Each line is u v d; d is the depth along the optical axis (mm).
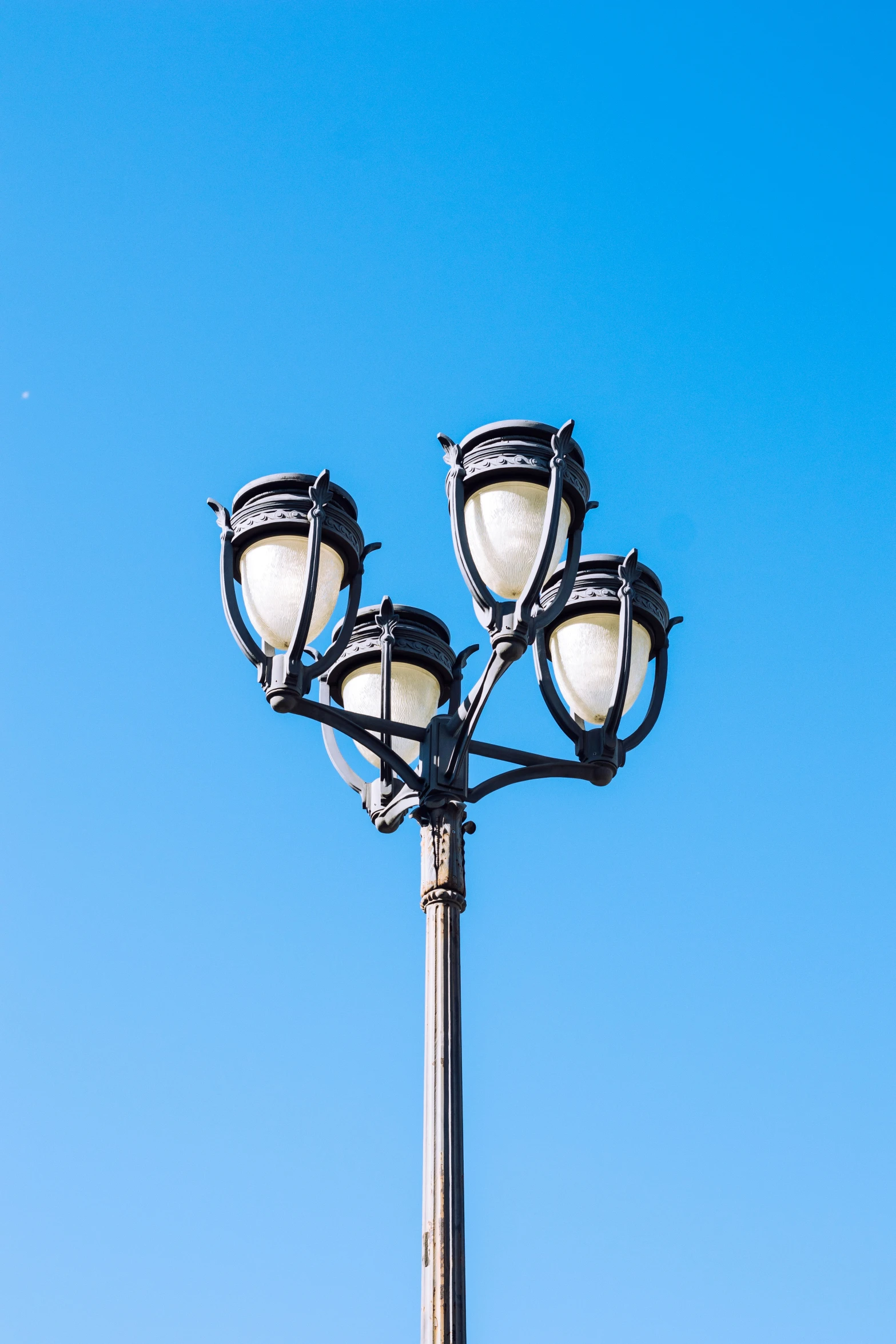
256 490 6383
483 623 5879
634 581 6766
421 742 6469
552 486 5941
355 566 6410
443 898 6215
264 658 6219
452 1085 5789
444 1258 5410
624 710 6664
